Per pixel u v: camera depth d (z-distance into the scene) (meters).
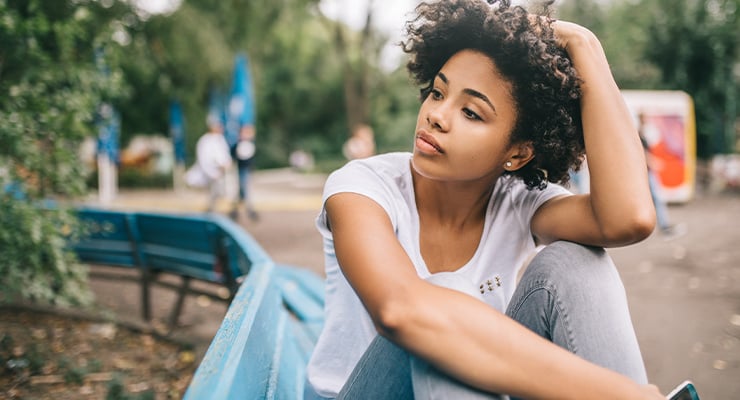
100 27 3.68
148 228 4.03
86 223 3.71
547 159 1.44
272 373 1.52
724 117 19.52
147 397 2.57
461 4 1.37
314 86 34.94
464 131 1.30
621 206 1.31
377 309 1.07
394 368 1.22
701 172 17.20
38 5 3.23
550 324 1.27
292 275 3.70
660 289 4.93
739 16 18.31
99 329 3.64
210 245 3.49
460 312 1.04
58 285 3.42
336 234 1.24
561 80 1.32
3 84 3.06
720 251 6.58
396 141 27.61
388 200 1.36
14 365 2.80
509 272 1.56
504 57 1.29
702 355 3.34
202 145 10.25
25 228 3.06
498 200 1.54
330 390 1.46
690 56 19.06
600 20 21.88
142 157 20.12
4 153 3.08
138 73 14.01
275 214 10.45
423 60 1.51
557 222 1.45
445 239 1.48
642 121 8.22
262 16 15.49
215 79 15.24
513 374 1.02
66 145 3.55
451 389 1.06
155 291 4.87
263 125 36.50
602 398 1.02
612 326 1.25
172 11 12.37
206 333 3.79
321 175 26.16
